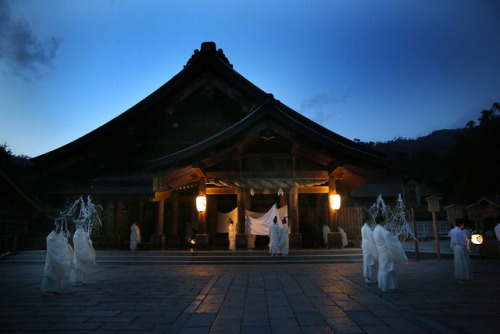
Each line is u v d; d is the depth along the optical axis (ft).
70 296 25.40
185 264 47.88
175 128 73.10
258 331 16.48
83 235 31.22
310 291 26.37
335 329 16.58
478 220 55.98
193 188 72.95
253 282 31.19
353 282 30.30
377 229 26.50
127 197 64.03
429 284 28.86
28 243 63.72
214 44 74.08
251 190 58.59
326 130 65.98
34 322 18.28
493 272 36.70
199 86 72.59
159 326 17.47
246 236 56.39
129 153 72.84
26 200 57.36
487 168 154.71
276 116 54.60
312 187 59.41
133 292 26.84
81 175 71.00
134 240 59.98
